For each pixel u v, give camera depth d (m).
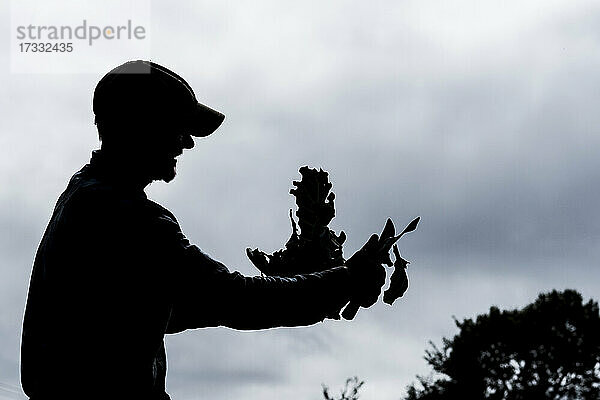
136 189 4.01
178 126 4.08
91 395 3.81
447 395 56.69
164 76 4.07
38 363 3.88
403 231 4.18
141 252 3.88
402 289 4.16
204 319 4.01
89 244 3.88
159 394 3.95
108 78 4.06
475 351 56.59
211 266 3.93
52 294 3.89
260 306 3.93
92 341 3.83
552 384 56.34
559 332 56.62
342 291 4.06
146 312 3.87
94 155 4.07
